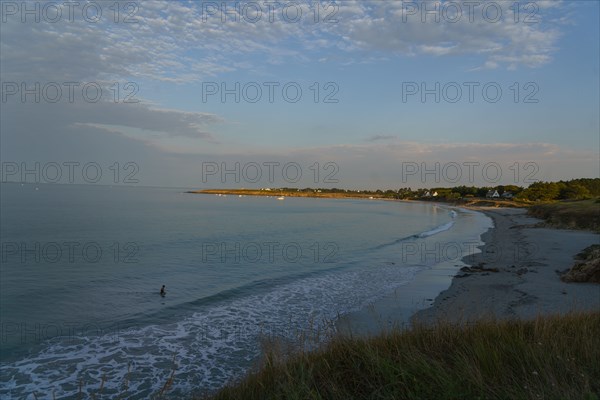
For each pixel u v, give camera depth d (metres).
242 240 36.69
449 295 15.59
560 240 31.45
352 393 4.25
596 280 15.98
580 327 5.74
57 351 10.23
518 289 15.30
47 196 115.69
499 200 138.88
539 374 4.18
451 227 53.00
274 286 18.38
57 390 8.10
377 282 18.92
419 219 74.88
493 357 4.66
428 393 3.89
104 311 14.11
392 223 63.94
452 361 4.80
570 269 17.81
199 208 90.69
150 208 81.38
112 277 19.81
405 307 14.06
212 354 10.07
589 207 50.12
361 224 60.75
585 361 4.59
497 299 14.12
